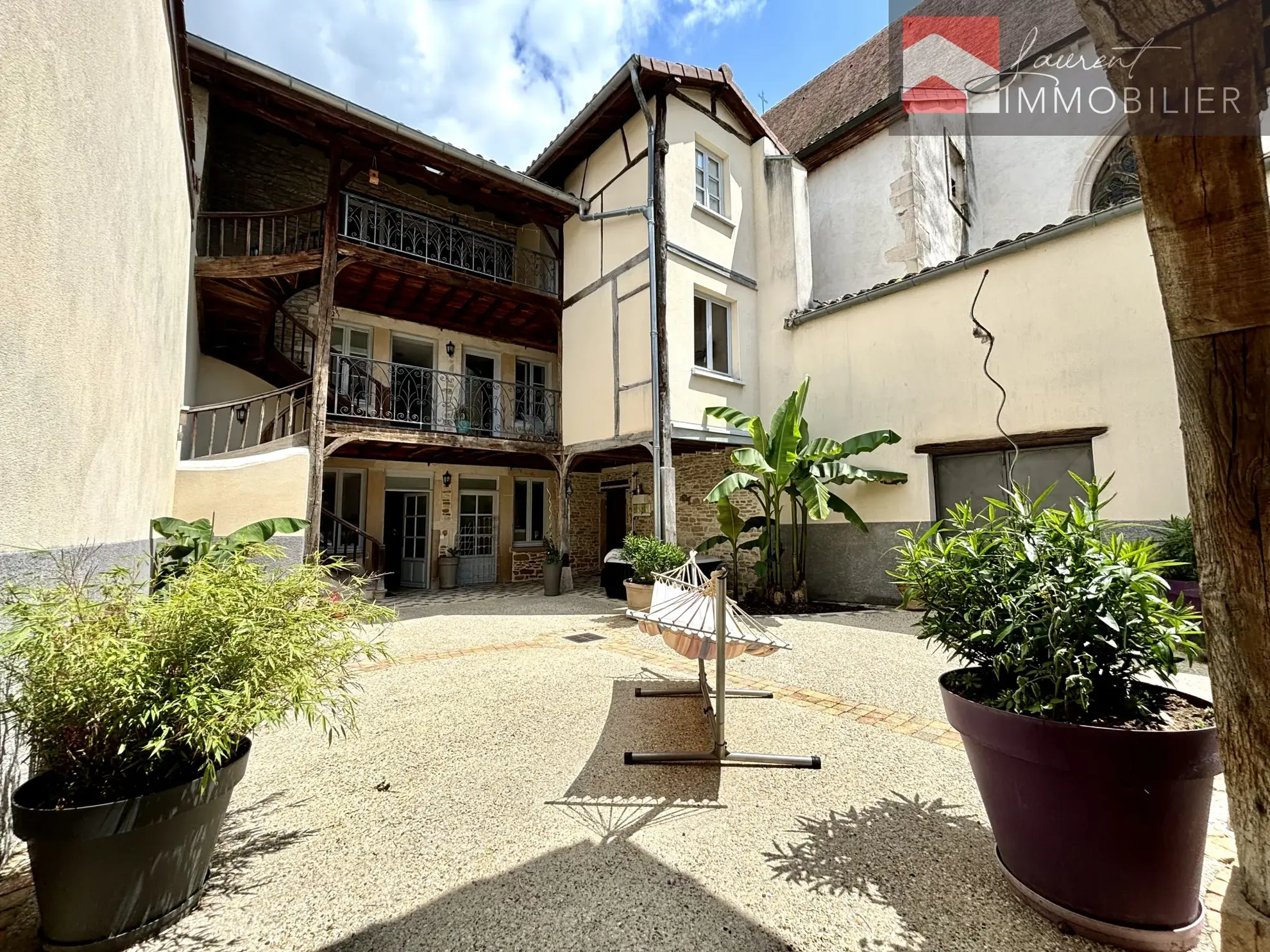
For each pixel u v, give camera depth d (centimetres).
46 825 163
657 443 811
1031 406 674
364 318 1024
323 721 226
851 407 860
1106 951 170
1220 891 196
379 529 1058
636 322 869
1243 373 141
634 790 277
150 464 450
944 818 249
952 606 222
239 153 910
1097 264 630
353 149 809
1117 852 169
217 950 175
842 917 189
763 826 244
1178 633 185
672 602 374
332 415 838
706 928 185
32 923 183
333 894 202
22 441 213
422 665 506
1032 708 184
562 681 456
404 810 260
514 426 1148
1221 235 141
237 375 898
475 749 327
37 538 228
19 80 200
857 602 832
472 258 1016
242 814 256
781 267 973
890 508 802
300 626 215
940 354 762
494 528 1191
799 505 866
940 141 1091
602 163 973
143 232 379
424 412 1065
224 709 181
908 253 1003
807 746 327
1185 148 143
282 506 698
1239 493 142
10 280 201
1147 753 161
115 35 301
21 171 205
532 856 224
